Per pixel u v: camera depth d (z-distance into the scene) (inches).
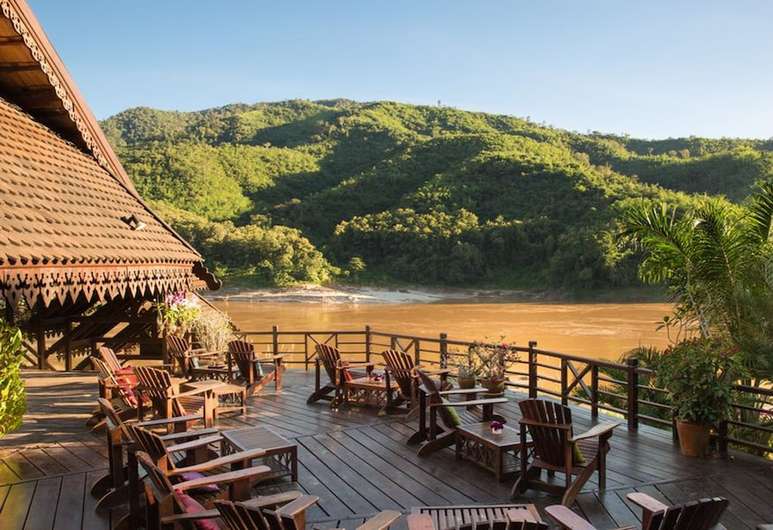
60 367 431.2
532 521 115.1
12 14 274.5
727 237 287.6
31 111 339.6
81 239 233.5
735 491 189.8
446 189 3009.4
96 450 231.9
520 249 2551.7
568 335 1203.9
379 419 275.7
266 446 193.3
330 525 166.9
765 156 2984.7
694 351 228.5
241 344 328.2
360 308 1903.3
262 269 2428.6
